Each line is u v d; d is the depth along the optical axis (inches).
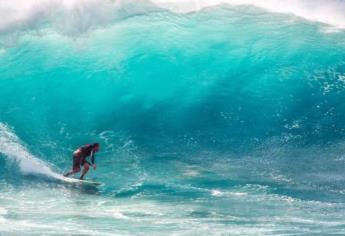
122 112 2950.3
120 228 1824.6
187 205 2070.6
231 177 2386.8
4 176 2330.2
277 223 1889.8
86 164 2363.4
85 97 3014.3
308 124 2802.7
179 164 2539.4
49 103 2984.7
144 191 2228.1
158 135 2812.5
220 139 2773.1
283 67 3034.0
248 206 2063.2
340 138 2711.6
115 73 3075.8
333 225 1872.5
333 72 3006.9
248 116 2876.5
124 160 2576.3
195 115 2906.0
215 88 2999.5
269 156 2623.0
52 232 1771.7
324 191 2235.5
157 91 3021.7
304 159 2578.7
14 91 3041.3
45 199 2116.1
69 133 2824.8
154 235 1766.7
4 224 1833.2
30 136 2758.4
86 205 2055.9
